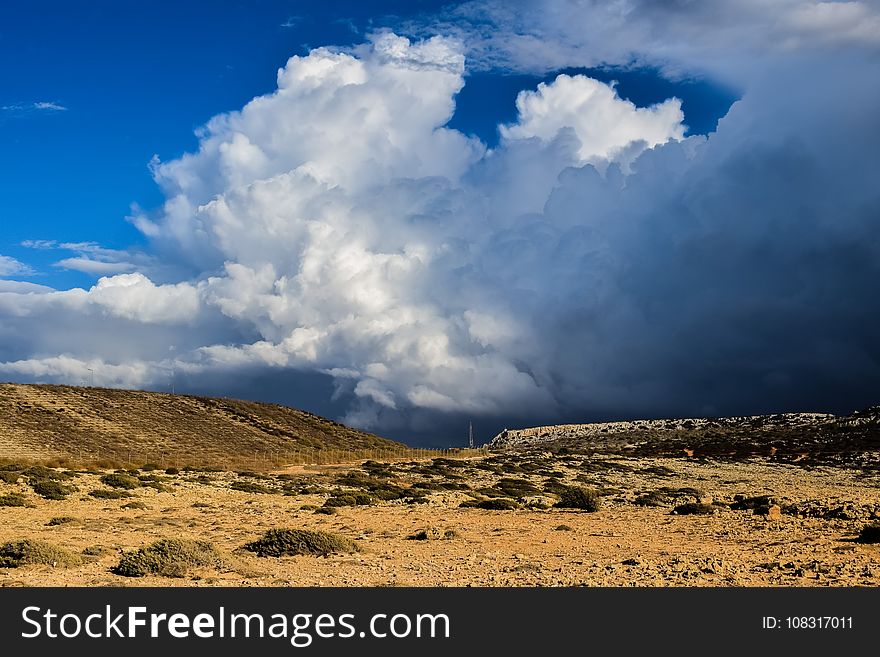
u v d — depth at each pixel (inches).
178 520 1342.3
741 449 4840.1
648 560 872.9
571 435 7111.2
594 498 1707.7
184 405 5359.3
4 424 3895.2
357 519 1434.5
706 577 731.4
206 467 3181.6
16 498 1536.7
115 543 1011.9
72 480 1977.1
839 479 3122.5
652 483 2920.8
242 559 850.8
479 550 986.7
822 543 1019.9
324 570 797.2
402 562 864.3
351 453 4475.9
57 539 1043.9
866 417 5354.3
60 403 4581.7
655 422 7052.2
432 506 1781.5
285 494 2086.6
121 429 4362.7
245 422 5344.5
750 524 1300.4
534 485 2667.3
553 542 1075.9
